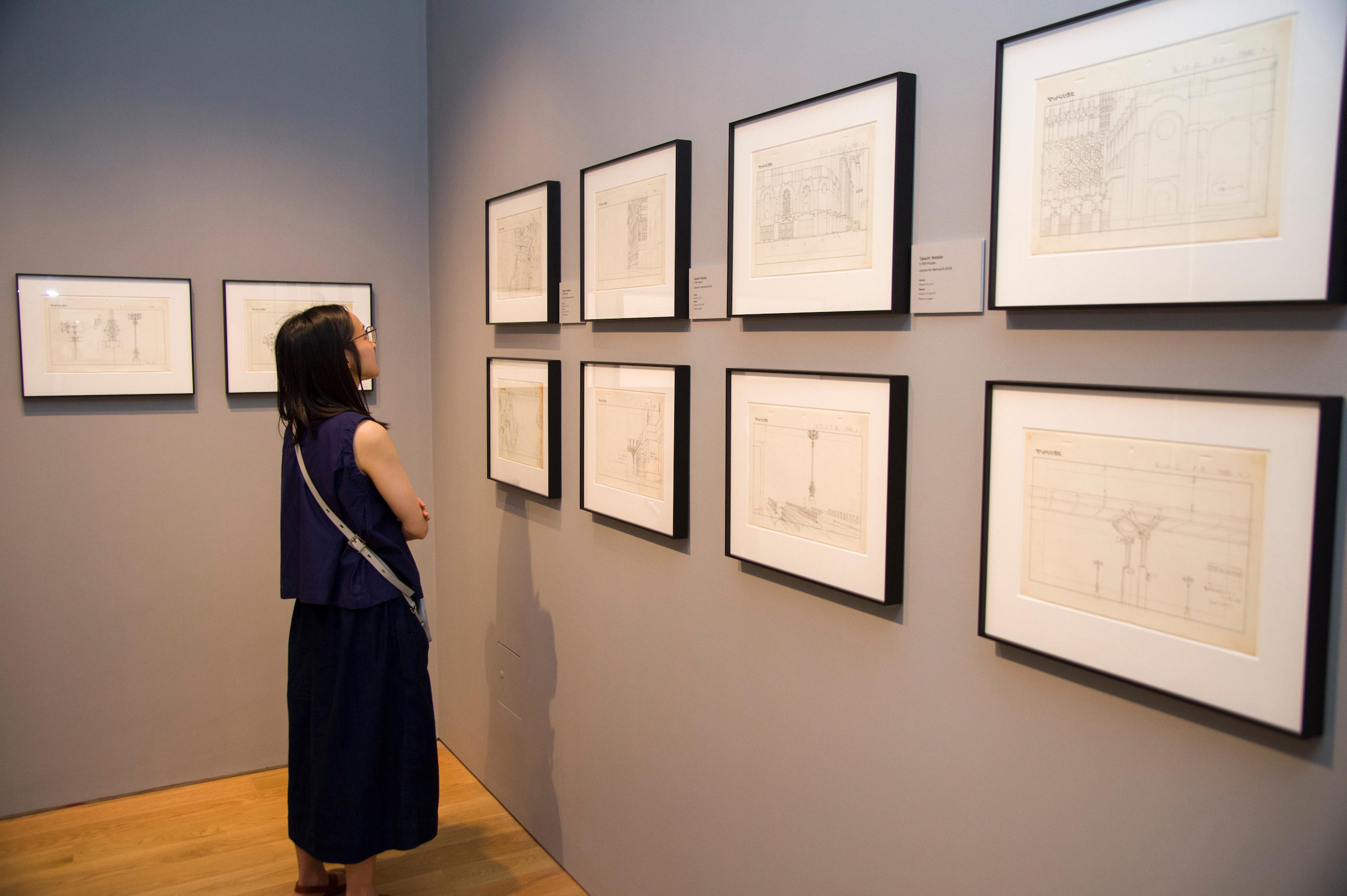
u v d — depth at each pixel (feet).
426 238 11.39
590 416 7.67
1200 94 3.34
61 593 9.73
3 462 9.39
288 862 8.70
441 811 9.79
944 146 4.46
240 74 10.18
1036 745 4.16
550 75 8.24
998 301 4.11
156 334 9.91
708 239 6.20
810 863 5.56
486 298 9.47
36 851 8.86
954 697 4.56
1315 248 3.05
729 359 6.06
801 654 5.56
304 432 7.10
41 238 9.37
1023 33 3.95
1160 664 3.56
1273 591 3.21
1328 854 3.15
